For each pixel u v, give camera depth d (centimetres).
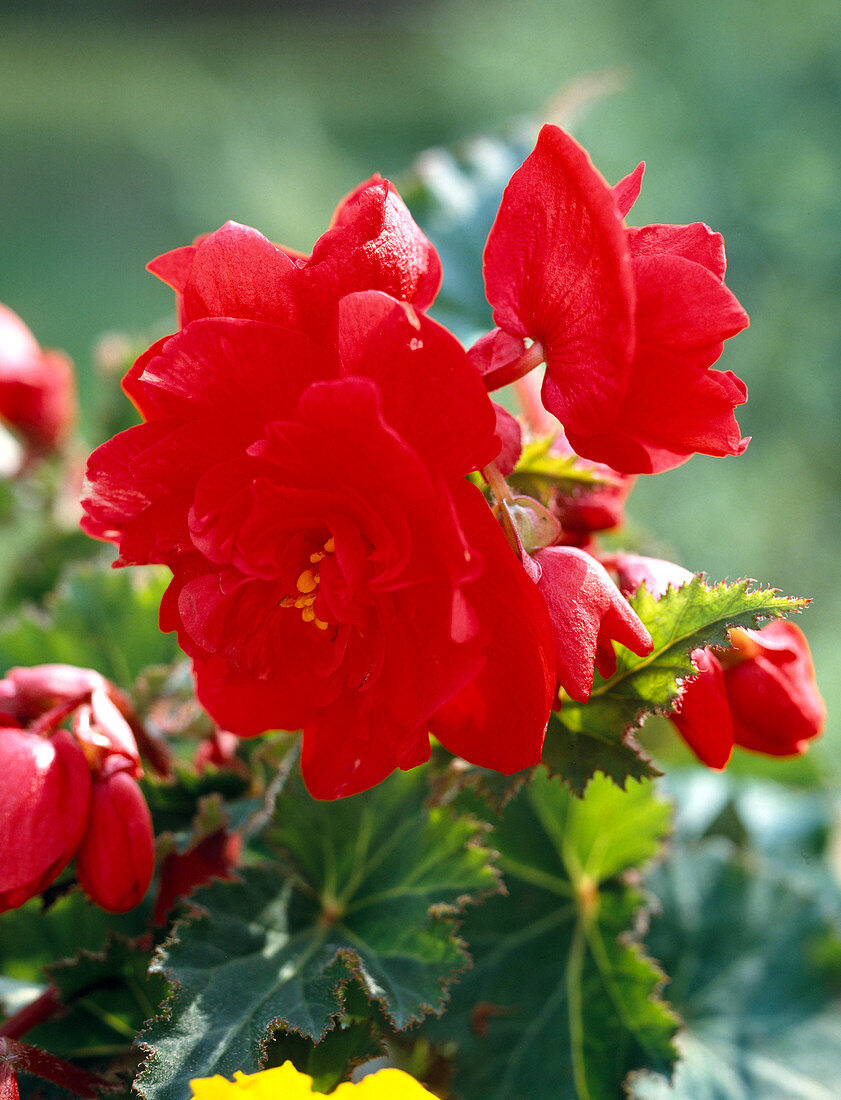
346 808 44
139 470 38
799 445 172
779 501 165
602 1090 45
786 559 161
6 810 39
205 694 41
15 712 42
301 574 39
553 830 47
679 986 50
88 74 397
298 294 38
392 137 301
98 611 52
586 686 38
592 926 47
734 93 185
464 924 47
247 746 46
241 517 38
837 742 118
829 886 56
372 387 36
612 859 47
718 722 40
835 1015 49
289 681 40
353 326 37
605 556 42
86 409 140
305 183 212
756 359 175
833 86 184
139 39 468
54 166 291
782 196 177
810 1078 48
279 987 41
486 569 38
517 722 39
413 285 39
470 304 56
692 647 40
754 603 40
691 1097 47
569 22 217
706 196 180
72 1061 43
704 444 38
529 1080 45
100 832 40
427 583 38
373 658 39
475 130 259
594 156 179
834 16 187
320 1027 40
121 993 43
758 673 42
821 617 152
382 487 37
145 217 257
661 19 196
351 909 44
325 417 36
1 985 46
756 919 51
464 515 37
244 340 37
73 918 46
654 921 51
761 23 188
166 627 40
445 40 338
